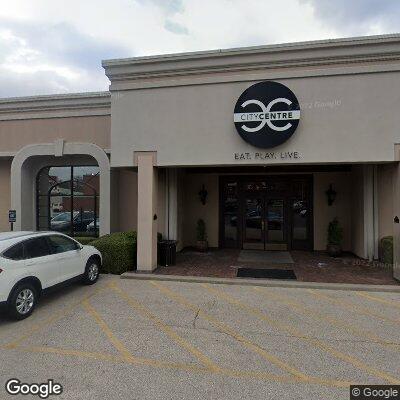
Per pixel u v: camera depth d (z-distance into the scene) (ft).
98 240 31.30
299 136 26.43
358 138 25.58
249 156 27.35
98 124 40.22
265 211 42.39
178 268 31.12
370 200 34.53
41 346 15.72
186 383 12.61
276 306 21.06
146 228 29.55
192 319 18.99
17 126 42.24
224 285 25.94
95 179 41.83
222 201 43.55
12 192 40.16
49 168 43.01
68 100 40.73
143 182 29.48
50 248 22.09
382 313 19.81
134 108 29.55
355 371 13.44
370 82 25.41
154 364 14.02
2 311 18.39
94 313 19.99
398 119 25.03
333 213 40.45
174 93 28.78
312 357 14.58
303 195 41.68
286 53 26.73
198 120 28.32
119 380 12.82
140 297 23.02
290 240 41.70
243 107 26.96
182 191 42.55
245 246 42.78
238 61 27.50
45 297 23.03
